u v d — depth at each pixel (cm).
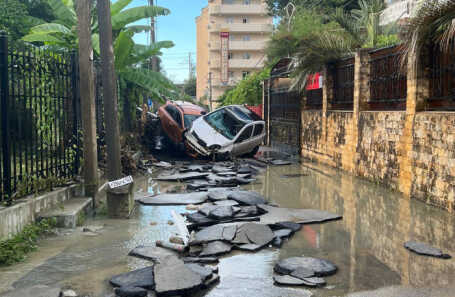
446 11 728
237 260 519
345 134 1239
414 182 847
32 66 702
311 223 691
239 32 7012
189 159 1642
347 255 534
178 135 1706
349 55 1307
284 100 1884
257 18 7056
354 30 1554
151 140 1822
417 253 534
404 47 854
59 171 809
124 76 1510
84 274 473
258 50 6962
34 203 650
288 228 650
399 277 459
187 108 1834
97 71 1155
